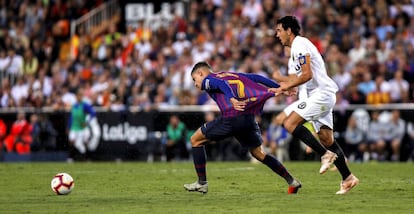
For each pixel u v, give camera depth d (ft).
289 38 100.58
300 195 97.96
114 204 87.71
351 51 224.94
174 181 122.21
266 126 193.26
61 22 279.90
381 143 187.52
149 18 277.44
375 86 205.57
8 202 90.79
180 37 246.06
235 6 251.60
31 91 238.68
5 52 264.11
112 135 201.46
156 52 245.86
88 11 289.53
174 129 197.36
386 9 237.04
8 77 257.34
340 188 104.47
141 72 233.76
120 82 225.76
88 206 85.71
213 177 128.98
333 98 100.94
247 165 166.40
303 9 239.71
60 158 204.85
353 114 189.67
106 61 257.14
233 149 194.80
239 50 229.04
